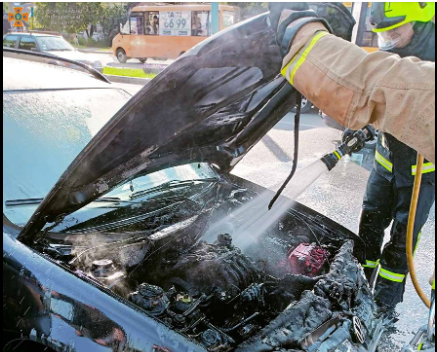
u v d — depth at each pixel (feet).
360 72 3.85
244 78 5.79
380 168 9.30
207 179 8.98
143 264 6.29
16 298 5.66
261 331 5.23
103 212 7.21
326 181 18.07
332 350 5.22
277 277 7.07
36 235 6.14
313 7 4.74
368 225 9.84
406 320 9.32
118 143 5.96
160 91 5.49
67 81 9.06
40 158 7.20
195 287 6.35
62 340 5.27
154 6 51.90
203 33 50.21
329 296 6.00
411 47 7.97
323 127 27.30
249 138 8.14
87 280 5.45
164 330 4.89
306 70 4.08
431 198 8.57
